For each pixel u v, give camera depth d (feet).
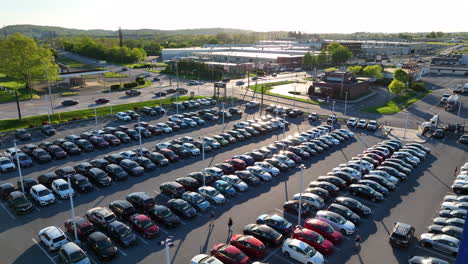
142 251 90.79
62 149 159.02
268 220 101.35
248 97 313.94
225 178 131.23
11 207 113.29
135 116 228.22
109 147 173.37
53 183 122.42
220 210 113.60
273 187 131.95
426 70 473.67
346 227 99.81
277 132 207.92
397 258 89.15
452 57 542.16
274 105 267.80
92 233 92.43
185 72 469.57
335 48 608.60
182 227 102.94
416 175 146.10
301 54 625.41
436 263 79.77
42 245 93.35
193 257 85.81
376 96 320.70
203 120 229.45
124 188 128.67
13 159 147.43
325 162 159.84
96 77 437.99
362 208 110.42
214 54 613.52
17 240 95.35
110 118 229.86
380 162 156.87
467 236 53.31
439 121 233.35
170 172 144.36
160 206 107.24
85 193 124.16
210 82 407.64
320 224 98.53
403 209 116.06
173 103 276.82
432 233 97.86
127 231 94.02
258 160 155.84
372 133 207.72
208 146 170.19
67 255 82.02
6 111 242.58
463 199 114.73
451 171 150.51
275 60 547.49
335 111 261.24
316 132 196.03
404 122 231.50
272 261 87.51
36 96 298.35
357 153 172.14
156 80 415.03
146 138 189.88
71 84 369.91
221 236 98.12
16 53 294.46
